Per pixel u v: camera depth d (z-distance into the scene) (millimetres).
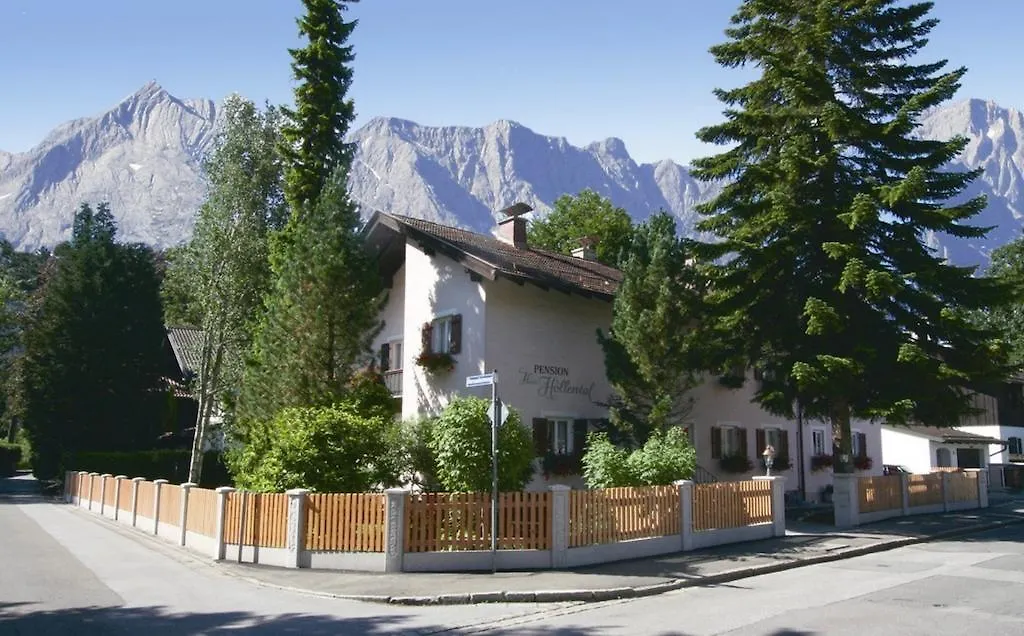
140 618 11141
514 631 10375
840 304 22594
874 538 19312
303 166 27000
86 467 38406
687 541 17188
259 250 31953
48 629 10477
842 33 23766
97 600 12508
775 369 23234
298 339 22188
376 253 27703
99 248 45500
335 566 14711
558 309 25469
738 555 16500
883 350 22656
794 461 31609
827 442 33531
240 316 31844
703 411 28094
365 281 22531
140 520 24156
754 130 23859
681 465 18281
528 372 24250
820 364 21578
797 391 22750
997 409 46594
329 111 27203
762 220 23109
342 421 16969
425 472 17438
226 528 16672
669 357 22047
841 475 22453
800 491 31266
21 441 62219
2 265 70438
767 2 24219
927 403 22578
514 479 16297
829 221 23062
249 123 33250
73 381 42312
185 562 16750
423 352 25094
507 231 29984
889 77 23734
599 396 26109
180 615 11344
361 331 22562
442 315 24891
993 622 10336
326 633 10219
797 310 23031
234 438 27016
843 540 18906
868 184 22891
